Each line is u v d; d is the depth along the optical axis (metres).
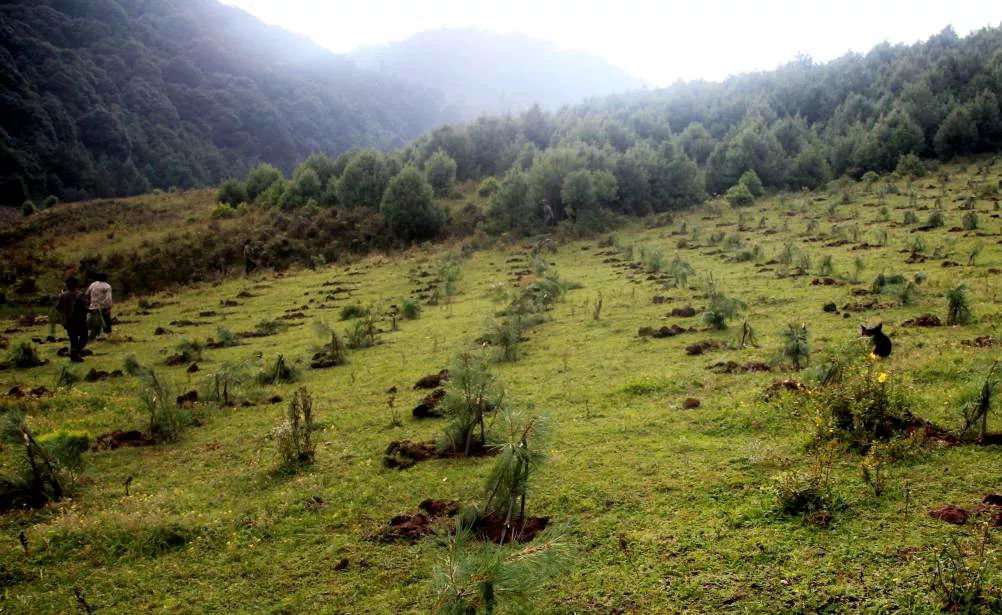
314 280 29.47
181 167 112.69
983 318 10.43
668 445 6.70
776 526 4.73
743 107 63.12
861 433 5.97
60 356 16.14
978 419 5.89
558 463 6.47
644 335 12.70
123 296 32.03
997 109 44.75
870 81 64.69
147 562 5.14
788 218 31.91
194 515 5.89
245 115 149.00
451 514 5.50
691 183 40.91
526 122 63.16
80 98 107.75
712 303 13.28
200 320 21.75
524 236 36.53
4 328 22.69
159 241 37.81
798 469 5.65
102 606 4.55
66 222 49.06
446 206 44.38
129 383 12.33
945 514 4.52
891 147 43.59
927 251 18.64
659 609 3.94
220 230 39.66
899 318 11.44
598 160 40.41
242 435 8.45
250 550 5.24
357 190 44.16
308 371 12.57
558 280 20.67
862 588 3.86
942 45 73.00
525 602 3.97
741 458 6.10
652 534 4.84
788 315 13.09
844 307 12.91
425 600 4.30
